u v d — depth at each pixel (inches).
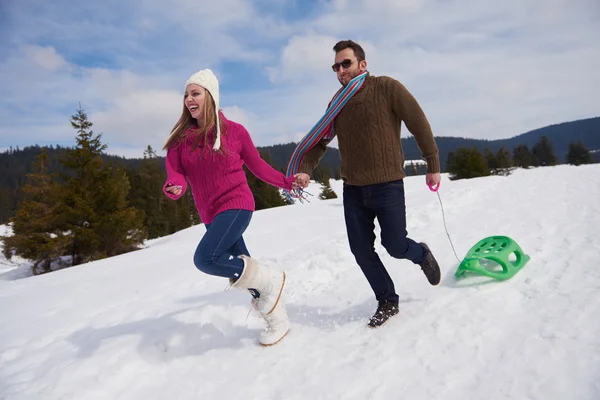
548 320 88.9
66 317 162.4
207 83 96.6
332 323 111.9
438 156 100.4
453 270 133.2
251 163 105.1
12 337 143.1
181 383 91.3
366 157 100.1
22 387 94.4
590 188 273.9
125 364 98.1
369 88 100.9
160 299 171.0
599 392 63.3
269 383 85.7
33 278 319.0
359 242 106.3
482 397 68.2
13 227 767.1
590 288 100.6
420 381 76.3
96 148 817.5
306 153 112.8
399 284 130.8
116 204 810.8
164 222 1379.2
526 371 72.7
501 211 232.8
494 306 100.9
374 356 88.5
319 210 702.5
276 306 104.0
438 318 99.8
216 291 171.6
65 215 760.3
